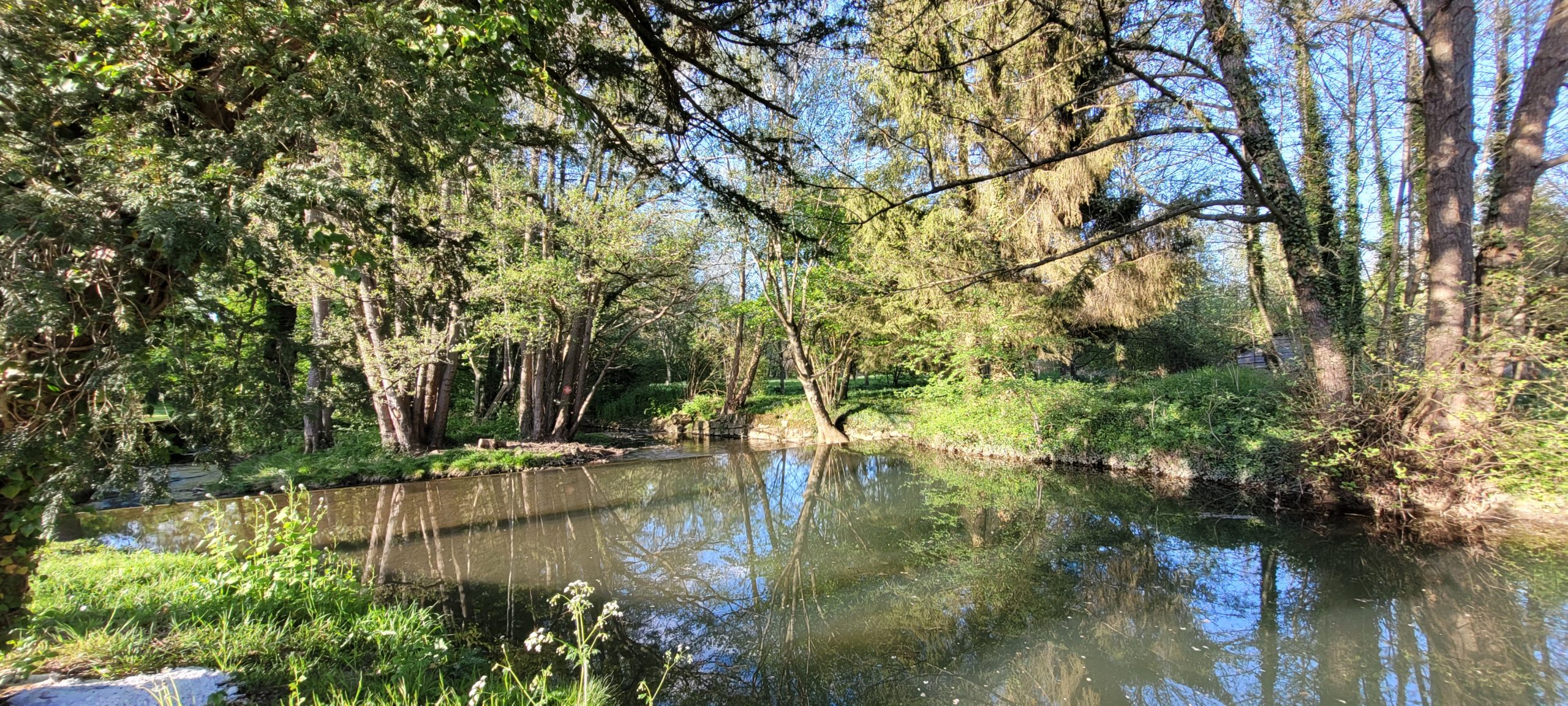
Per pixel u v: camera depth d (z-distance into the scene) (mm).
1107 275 12336
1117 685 4375
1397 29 7707
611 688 4379
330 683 3301
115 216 2344
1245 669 4523
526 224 12492
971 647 5055
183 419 2547
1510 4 7781
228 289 2787
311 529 5242
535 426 16969
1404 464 7488
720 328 22750
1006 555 7348
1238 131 7711
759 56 5727
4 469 2414
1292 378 9281
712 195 6156
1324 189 8734
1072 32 7492
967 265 13547
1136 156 10562
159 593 4469
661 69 4781
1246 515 8406
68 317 2283
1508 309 6750
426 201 8055
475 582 6621
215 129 2684
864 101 14219
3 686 2936
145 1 2463
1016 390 14008
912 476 13031
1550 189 8062
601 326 19250
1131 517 8750
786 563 7617
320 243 2742
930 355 16109
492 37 2900
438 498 11141
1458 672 4277
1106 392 13172
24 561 2939
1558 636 4691
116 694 2932
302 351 3137
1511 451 6648
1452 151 7008
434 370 14875
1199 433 10430
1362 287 9109
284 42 2826
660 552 8320
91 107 2467
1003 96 11781
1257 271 11031
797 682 4586
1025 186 12469
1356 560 6484
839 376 21469
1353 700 4027
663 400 26203
